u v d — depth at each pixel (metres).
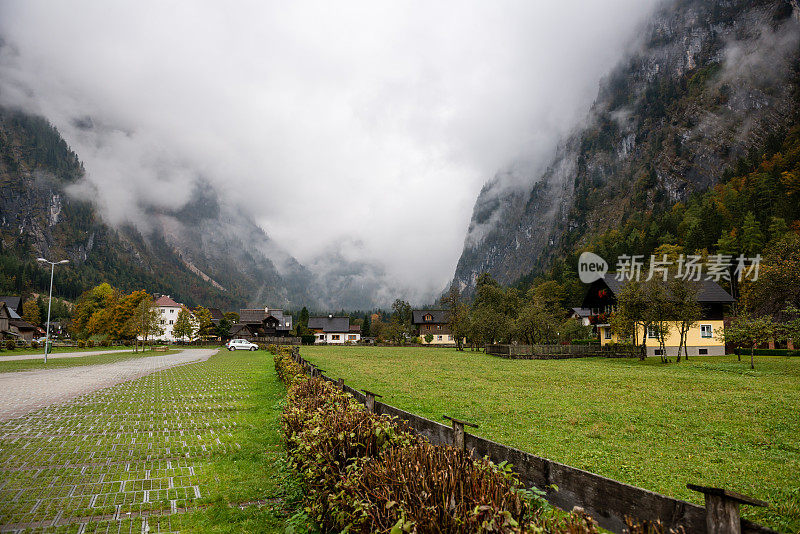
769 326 25.31
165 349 53.94
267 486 5.52
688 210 107.56
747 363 29.61
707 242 77.00
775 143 116.31
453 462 3.19
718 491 2.12
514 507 2.69
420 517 2.82
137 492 5.29
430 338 90.12
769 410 11.58
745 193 96.25
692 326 37.56
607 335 46.38
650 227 111.31
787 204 74.31
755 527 2.00
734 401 13.10
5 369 23.03
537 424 9.74
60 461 6.45
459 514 2.66
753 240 66.31
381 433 4.29
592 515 2.87
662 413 11.10
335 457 4.39
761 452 7.53
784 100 171.50
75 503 4.93
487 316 54.91
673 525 2.35
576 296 98.75
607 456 7.24
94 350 51.41
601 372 23.86
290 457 5.73
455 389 15.87
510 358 38.53
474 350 59.41
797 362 30.11
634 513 2.59
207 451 7.05
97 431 8.38
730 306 46.06
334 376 20.58
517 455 3.60
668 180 179.00
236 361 31.11
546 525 2.52
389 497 3.22
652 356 39.03
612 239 126.50
